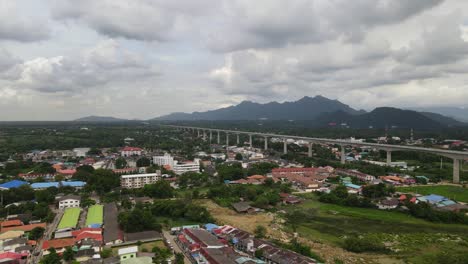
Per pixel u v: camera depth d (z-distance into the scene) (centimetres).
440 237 13525
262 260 11031
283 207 18088
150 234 13212
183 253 11675
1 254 10919
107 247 12025
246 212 17125
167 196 19912
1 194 17800
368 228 14762
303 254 11406
